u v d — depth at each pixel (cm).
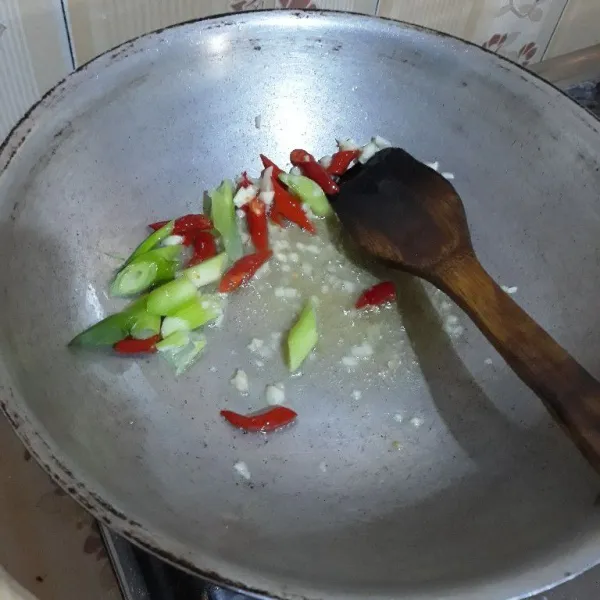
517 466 56
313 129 75
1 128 74
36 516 60
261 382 63
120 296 65
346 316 68
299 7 80
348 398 63
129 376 60
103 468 49
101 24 71
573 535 45
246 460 58
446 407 62
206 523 50
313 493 56
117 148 65
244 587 41
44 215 58
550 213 66
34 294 56
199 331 65
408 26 69
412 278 70
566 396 49
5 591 56
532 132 66
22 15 66
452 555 49
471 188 72
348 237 73
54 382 53
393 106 73
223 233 70
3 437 63
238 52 68
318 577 44
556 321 64
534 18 95
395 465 58
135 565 53
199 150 72
